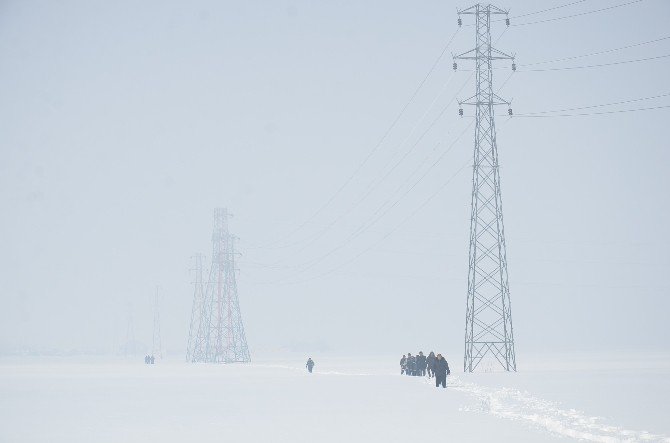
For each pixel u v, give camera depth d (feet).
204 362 588.50
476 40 303.68
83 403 154.61
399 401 147.95
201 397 167.02
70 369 418.31
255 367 419.54
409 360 273.33
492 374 265.34
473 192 289.94
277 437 94.27
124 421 116.57
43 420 120.26
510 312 285.64
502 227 287.89
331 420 113.09
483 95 295.89
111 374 324.80
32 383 245.65
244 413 126.82
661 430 97.66
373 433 96.32
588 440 88.48
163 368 420.36
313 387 199.93
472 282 287.89
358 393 173.17
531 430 97.86
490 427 101.50
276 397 163.63
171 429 104.83
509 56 301.63
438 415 118.83
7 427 110.63
